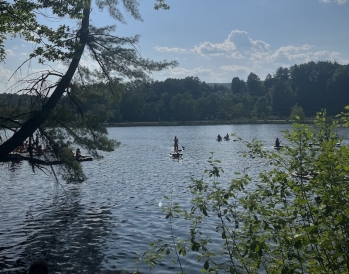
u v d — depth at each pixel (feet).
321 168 18.08
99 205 66.39
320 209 17.76
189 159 140.26
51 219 57.11
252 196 20.68
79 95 56.75
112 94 60.23
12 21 46.14
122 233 49.34
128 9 55.88
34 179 96.48
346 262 15.62
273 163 21.79
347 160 17.90
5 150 48.91
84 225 53.62
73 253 42.39
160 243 23.95
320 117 21.34
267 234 20.26
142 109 486.38
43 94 52.60
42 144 53.11
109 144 55.93
